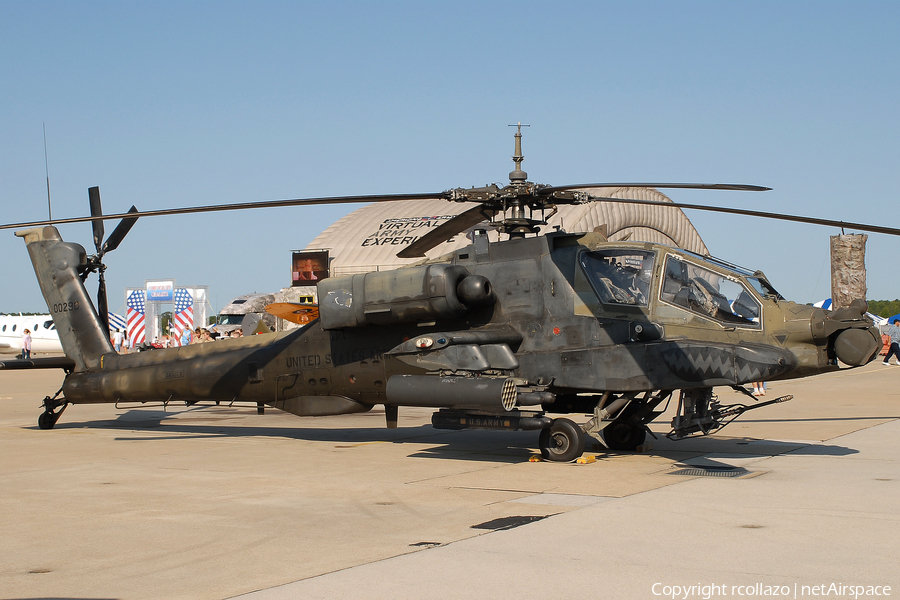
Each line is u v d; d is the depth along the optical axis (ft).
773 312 31.04
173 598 15.05
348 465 32.22
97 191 47.80
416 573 16.35
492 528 20.33
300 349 40.01
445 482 27.73
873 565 16.63
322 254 139.74
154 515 22.65
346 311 36.68
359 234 164.04
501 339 33.99
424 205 172.96
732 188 28.40
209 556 18.10
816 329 30.01
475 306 35.09
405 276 35.24
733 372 29.63
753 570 16.31
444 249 144.56
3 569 17.29
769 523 20.49
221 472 30.58
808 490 25.08
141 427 49.78
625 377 31.71
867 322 29.78
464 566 16.79
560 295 33.58
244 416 57.62
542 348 33.81
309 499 24.84
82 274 48.37
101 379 46.55
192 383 43.57
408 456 34.91
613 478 27.99
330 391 39.37
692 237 175.42
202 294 157.38
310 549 18.56
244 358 41.93
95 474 30.27
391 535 19.80
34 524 21.63
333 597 14.93
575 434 31.78
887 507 22.39
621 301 32.60
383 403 38.47
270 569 16.92
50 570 17.17
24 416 57.88
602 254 33.73
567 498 24.32
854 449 34.83
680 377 30.60
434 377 33.60
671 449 35.96
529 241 34.60
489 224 35.60
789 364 29.60
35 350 188.85
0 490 26.96
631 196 149.38
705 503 23.15
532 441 40.16
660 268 32.71
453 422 33.76
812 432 41.14
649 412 35.06
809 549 17.92
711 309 31.78
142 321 145.28
